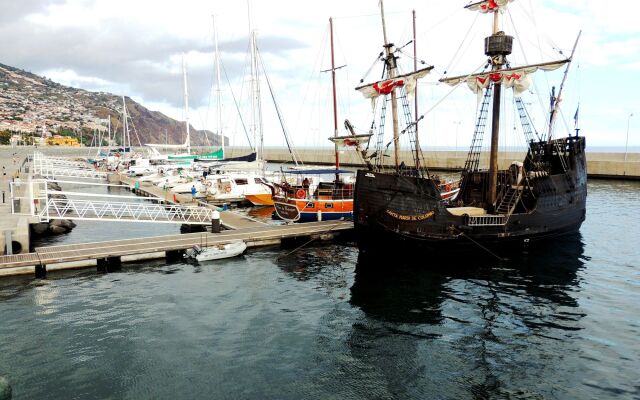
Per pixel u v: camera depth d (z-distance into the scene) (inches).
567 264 933.2
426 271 903.1
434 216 925.2
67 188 2551.7
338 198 1421.0
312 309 707.4
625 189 2204.7
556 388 471.5
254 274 891.4
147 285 818.2
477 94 1077.8
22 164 3053.6
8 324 641.0
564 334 599.2
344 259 1004.6
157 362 534.9
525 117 1147.3
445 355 551.5
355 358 546.6
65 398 459.2
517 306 704.4
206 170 2438.5
